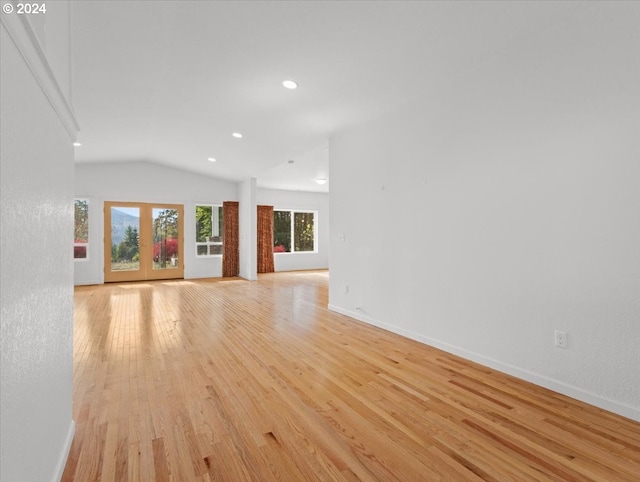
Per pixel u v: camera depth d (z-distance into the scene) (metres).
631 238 2.05
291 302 5.58
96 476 1.51
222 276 9.05
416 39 2.63
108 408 2.12
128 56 3.17
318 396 2.31
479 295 2.93
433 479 1.52
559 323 2.38
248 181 8.59
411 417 2.04
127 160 7.70
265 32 2.72
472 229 2.99
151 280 8.19
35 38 1.07
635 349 2.03
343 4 2.32
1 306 0.87
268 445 1.76
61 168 1.57
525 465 1.61
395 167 3.86
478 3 2.20
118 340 3.52
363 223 4.37
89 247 7.50
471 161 3.00
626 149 2.06
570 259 2.32
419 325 3.54
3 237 0.88
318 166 7.19
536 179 2.52
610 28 2.12
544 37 2.46
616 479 1.51
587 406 2.18
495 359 2.80
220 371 2.72
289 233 10.89
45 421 1.28
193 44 2.96
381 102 3.74
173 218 8.44
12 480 0.94
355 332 3.87
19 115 1.00
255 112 4.36
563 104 2.36
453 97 3.17
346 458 1.66
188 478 1.51
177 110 4.50
